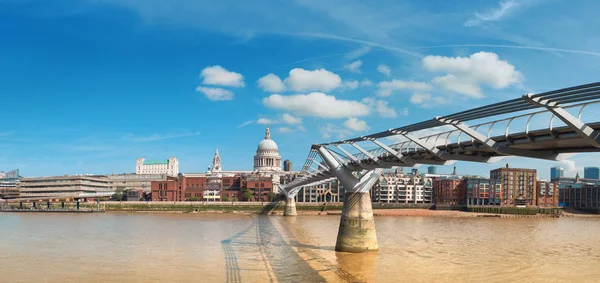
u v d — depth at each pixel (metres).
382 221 134.00
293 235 87.06
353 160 62.38
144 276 47.56
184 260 56.53
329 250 65.81
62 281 45.47
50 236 82.56
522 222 143.75
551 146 32.59
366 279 47.16
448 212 189.38
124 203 189.25
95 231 92.38
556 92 24.28
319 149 66.94
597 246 79.56
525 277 50.34
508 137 33.28
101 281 45.47
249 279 46.44
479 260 59.59
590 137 25.34
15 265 53.34
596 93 22.91
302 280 46.25
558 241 86.31
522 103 27.58
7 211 179.50
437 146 42.59
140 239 78.06
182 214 165.50
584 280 49.94
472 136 34.34
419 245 73.06
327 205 185.38
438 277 48.91
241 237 82.31
